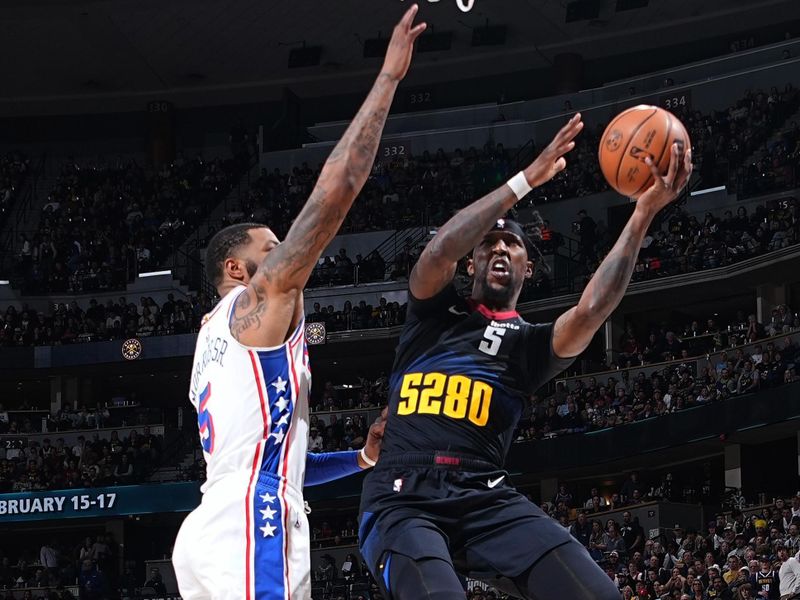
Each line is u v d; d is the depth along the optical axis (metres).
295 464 4.07
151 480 31.83
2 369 34.50
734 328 28.69
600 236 32.41
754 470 27.02
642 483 27.42
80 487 31.11
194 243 36.78
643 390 27.69
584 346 4.96
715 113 33.78
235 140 40.50
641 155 4.67
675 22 36.66
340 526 32.72
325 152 38.72
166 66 40.38
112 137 42.00
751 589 18.31
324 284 34.22
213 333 4.14
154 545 32.84
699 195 32.16
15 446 32.69
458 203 35.34
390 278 33.88
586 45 37.91
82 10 36.88
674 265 30.11
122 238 37.62
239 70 40.59
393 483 4.95
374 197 36.25
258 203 37.19
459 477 4.92
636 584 21.02
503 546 4.84
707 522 25.88
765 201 30.73
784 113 32.84
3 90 41.41
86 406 35.47
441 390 5.01
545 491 29.83
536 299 31.38
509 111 37.78
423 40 38.09
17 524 32.19
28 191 40.59
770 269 28.59
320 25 38.16
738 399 25.30
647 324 32.22
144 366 34.50
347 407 32.44
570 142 4.68
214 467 4.04
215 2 36.56
